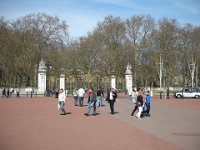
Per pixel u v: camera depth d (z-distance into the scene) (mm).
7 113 28438
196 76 95875
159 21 92688
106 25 91625
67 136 16234
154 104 42750
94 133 17250
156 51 90750
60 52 79875
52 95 67125
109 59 85500
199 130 18406
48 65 77125
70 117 25547
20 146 13664
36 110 31562
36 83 77625
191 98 62844
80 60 83875
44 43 80125
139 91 25609
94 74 84812
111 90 28875
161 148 13273
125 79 74000
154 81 96438
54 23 81875
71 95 70125
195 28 92188
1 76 80312
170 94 80750
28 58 77125
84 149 13086
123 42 91562
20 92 68062
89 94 27453
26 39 79250
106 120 23594
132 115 26547
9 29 79938
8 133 17172
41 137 15898
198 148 13297
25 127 19547
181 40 92250
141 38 93562
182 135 16625
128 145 13914
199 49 92250
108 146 13695
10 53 76875
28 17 80875
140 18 93188
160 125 20703
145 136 16297
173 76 90688
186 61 95312
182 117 25734
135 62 89875
